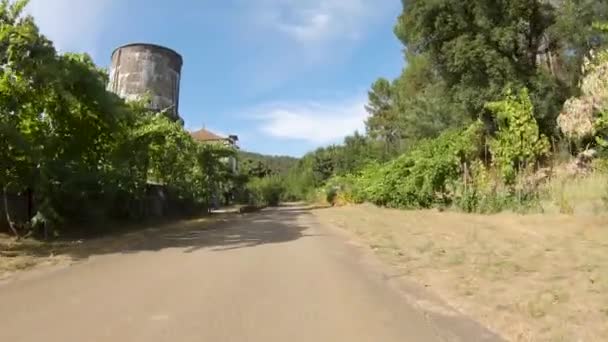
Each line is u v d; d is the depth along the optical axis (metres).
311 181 83.94
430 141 32.44
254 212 40.50
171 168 28.47
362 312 6.68
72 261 11.06
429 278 8.95
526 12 30.17
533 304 6.79
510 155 25.16
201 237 16.92
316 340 5.50
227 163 51.66
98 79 16.11
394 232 16.92
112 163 20.77
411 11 33.12
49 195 15.73
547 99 28.70
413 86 49.78
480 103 30.19
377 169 40.41
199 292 7.86
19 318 6.27
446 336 5.64
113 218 20.69
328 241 15.53
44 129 16.75
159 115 26.94
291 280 8.91
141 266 10.45
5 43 13.59
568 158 24.52
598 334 5.54
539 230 15.58
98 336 5.55
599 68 20.84
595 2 27.20
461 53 30.20
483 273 9.15
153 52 35.00
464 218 21.08
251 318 6.34
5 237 14.72
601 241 12.97
